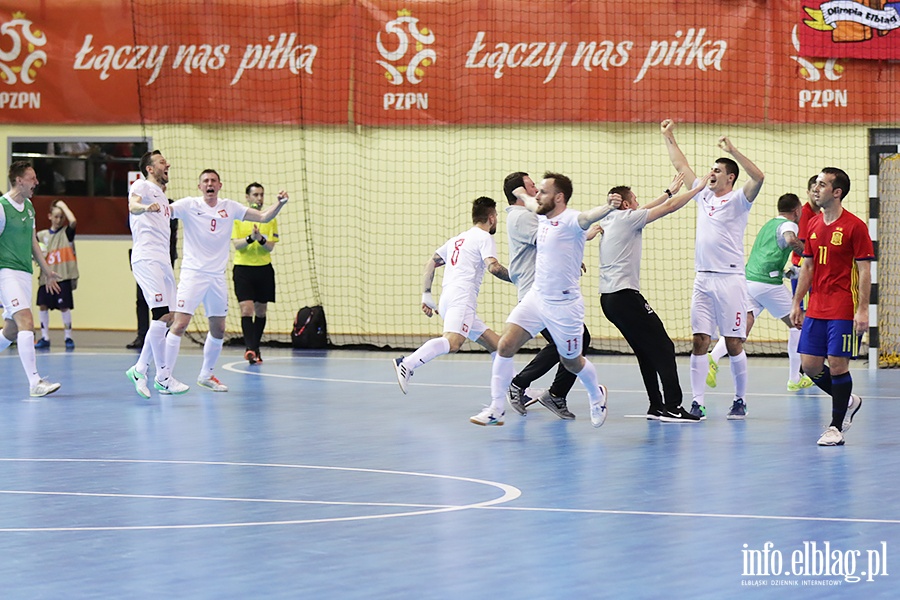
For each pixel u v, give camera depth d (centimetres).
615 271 1312
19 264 1518
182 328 1527
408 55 2300
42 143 2436
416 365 1321
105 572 684
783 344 2255
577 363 1234
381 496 905
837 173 1123
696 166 2216
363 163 2341
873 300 1995
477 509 857
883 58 2144
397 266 2353
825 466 1036
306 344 2252
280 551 733
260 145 2366
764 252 1595
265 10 2334
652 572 683
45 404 1454
